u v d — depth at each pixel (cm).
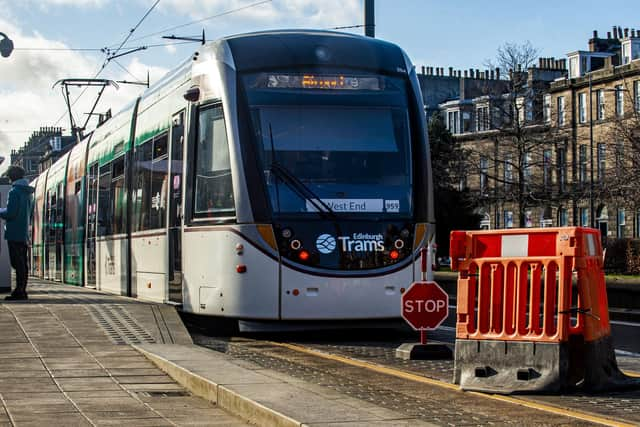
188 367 951
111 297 1834
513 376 903
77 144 2850
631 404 830
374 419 682
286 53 1400
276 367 1084
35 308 1495
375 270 1351
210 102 1421
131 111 1975
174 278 1555
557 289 931
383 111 1406
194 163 1468
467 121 8875
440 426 684
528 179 6019
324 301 1334
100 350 1124
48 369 998
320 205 1348
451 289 3456
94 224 2320
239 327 1375
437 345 1180
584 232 906
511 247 930
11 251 1709
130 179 1922
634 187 4494
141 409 811
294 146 1362
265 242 1330
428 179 1412
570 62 7850
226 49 1419
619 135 4684
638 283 2577
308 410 718
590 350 898
